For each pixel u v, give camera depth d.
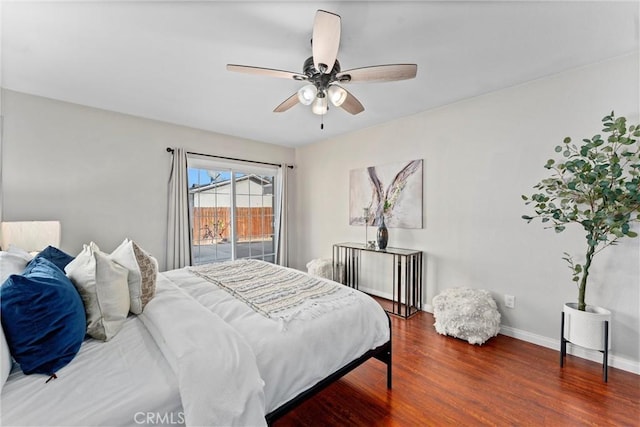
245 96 2.69
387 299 3.58
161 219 3.42
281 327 1.37
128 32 1.71
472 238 2.79
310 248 4.70
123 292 1.39
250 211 4.48
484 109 2.67
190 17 1.59
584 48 1.90
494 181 2.62
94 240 2.95
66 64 2.09
